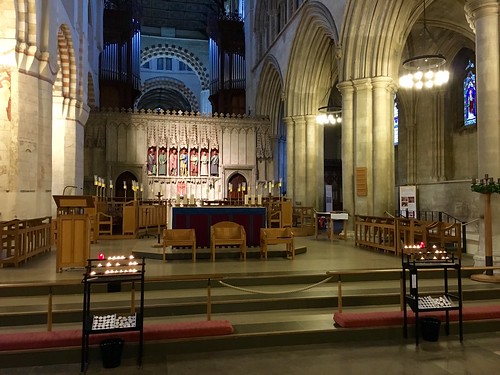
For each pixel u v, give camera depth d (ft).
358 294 26.30
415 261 21.99
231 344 20.20
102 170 79.20
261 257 36.42
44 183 42.14
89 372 17.65
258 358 19.15
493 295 27.14
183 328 19.99
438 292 26.45
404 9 49.19
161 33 133.49
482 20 31.53
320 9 59.06
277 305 24.90
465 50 71.00
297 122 73.77
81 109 61.26
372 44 50.01
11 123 38.19
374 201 49.57
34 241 36.73
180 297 25.08
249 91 100.07
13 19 37.93
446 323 21.97
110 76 99.09
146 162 80.64
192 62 135.33
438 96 73.92
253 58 97.55
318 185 73.41
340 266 32.19
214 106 113.29
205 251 36.58
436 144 74.13
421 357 19.20
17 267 31.60
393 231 39.50
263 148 86.74
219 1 119.65
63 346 18.71
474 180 30.78
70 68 57.88
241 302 24.48
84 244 30.40
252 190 84.84
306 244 46.75
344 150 51.80
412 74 46.52
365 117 50.01
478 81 31.76
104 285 26.20
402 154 80.02
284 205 56.59
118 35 100.53
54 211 57.72
